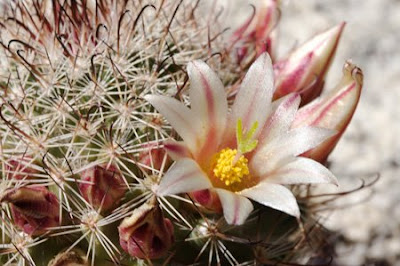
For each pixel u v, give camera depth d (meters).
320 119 0.18
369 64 0.30
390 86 0.30
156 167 0.18
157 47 0.19
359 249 0.26
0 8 0.22
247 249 0.18
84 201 0.17
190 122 0.17
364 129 0.28
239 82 0.19
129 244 0.17
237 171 0.17
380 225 0.26
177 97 0.18
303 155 0.18
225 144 0.18
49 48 0.19
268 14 0.21
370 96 0.29
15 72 0.19
